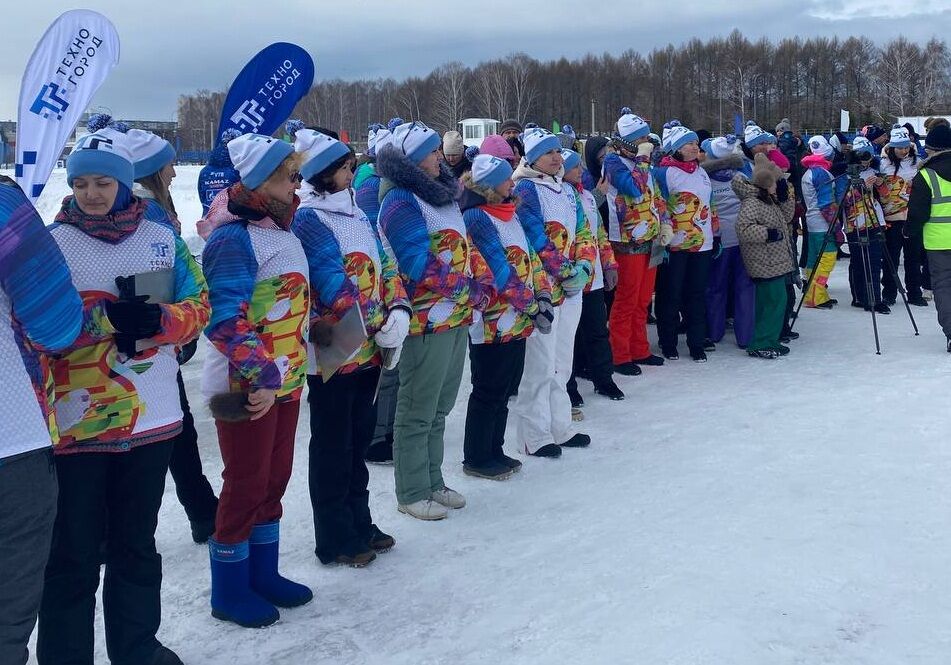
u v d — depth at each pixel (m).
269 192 3.17
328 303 3.46
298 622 3.34
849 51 60.06
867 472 4.60
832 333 8.45
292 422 3.41
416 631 3.22
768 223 7.30
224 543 3.32
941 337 7.99
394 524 4.29
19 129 4.12
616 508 4.30
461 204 4.57
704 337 7.61
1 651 2.27
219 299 3.04
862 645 2.94
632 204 6.74
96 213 2.62
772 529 3.91
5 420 2.19
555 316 5.12
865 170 9.47
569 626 3.17
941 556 3.58
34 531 2.27
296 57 4.95
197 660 3.09
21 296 2.20
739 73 60.88
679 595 3.32
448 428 5.92
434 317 4.12
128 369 2.67
